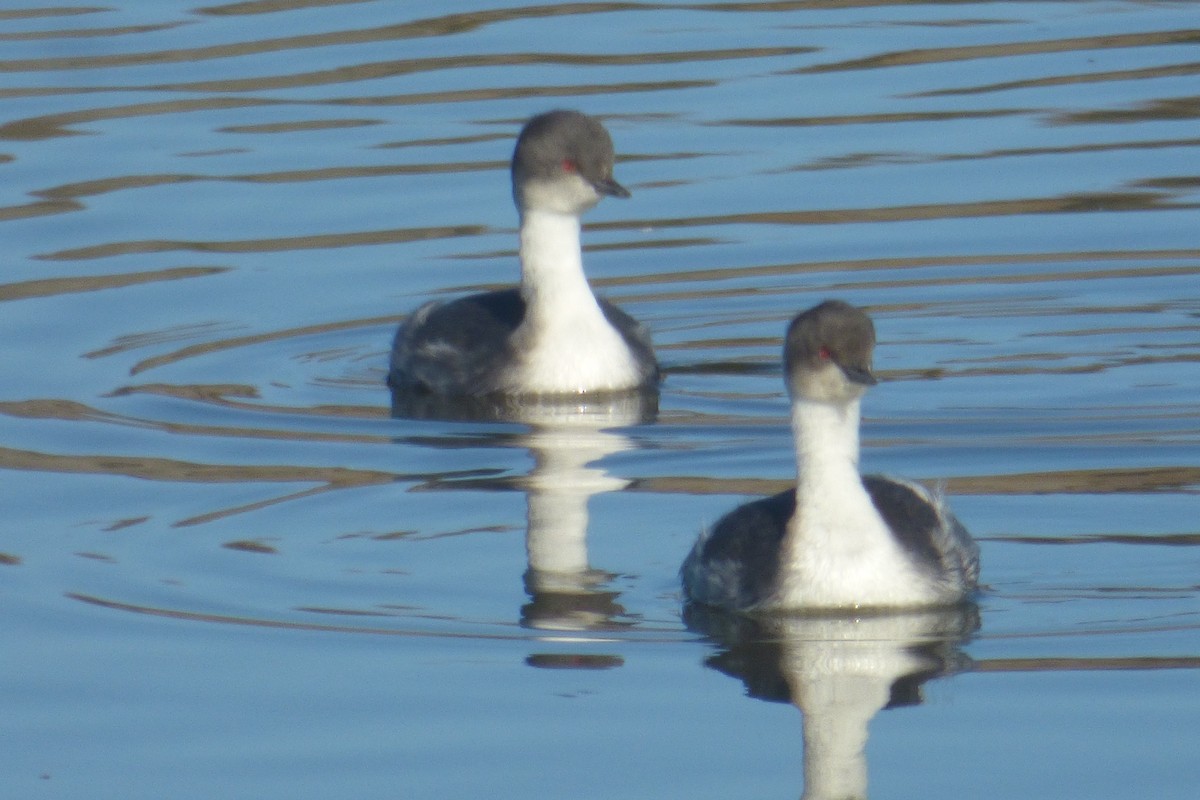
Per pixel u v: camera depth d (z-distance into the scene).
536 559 13.73
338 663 12.23
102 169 22.66
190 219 21.52
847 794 10.65
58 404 17.33
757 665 12.09
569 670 12.09
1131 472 15.13
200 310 19.62
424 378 17.94
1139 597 12.85
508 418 17.11
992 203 21.69
